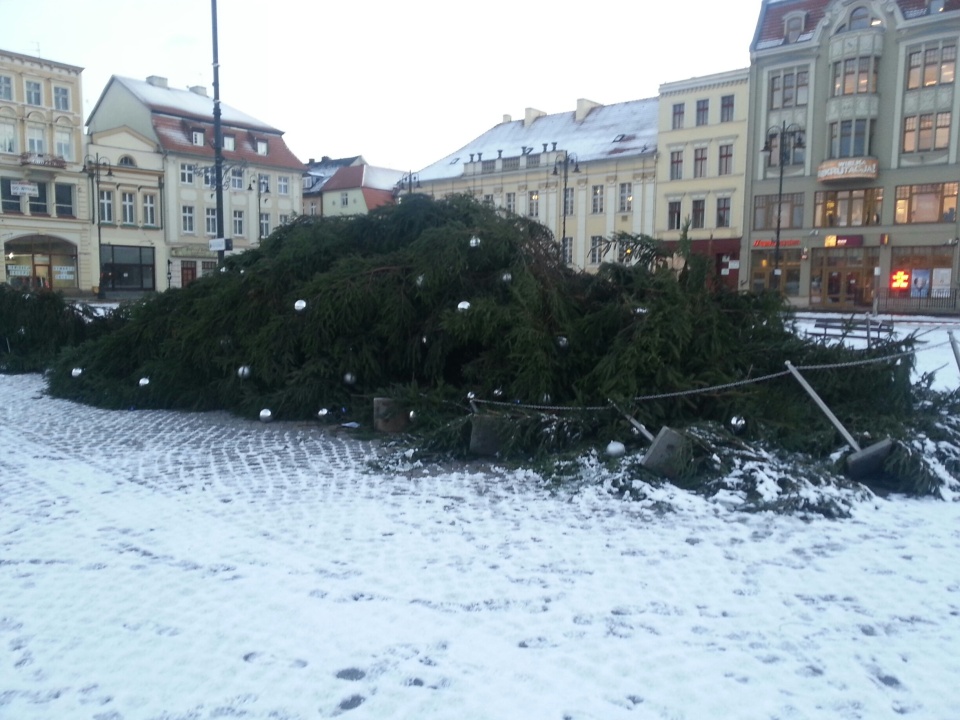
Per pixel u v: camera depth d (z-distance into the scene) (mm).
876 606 4133
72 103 51125
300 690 3275
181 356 10242
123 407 10422
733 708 3150
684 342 7590
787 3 47781
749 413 7027
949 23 41281
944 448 6805
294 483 6574
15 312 15211
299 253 9906
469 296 8867
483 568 4652
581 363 8117
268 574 4547
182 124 57969
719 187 49750
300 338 9320
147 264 55906
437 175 64312
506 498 6133
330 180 70188
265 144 62500
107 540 5125
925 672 3436
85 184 52125
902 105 43156
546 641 3725
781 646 3682
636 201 53469
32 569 4613
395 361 9359
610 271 9000
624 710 3131
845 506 5730
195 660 3529
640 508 5848
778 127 47062
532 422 7344
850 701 3203
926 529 5391
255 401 9422
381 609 4074
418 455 7352
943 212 42438
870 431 6887
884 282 44250
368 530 5344
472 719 3068
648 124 56000
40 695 3238
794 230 47031
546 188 57500
